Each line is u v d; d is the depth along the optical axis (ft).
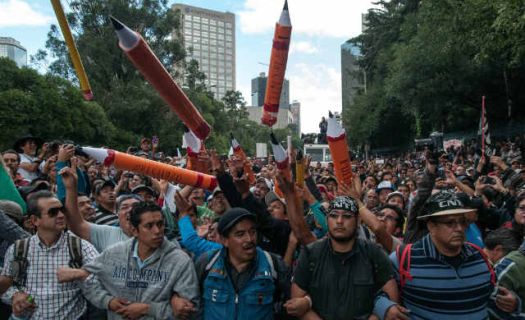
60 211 12.06
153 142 35.76
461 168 35.81
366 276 9.97
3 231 13.20
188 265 11.23
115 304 10.96
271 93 14.64
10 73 100.42
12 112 93.56
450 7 53.42
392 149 154.51
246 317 10.47
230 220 10.67
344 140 13.61
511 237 13.07
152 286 11.09
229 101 298.35
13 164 22.00
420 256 9.91
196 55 535.60
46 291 11.77
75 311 12.04
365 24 165.37
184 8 532.32
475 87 92.84
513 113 103.40
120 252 11.47
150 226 11.13
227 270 10.82
